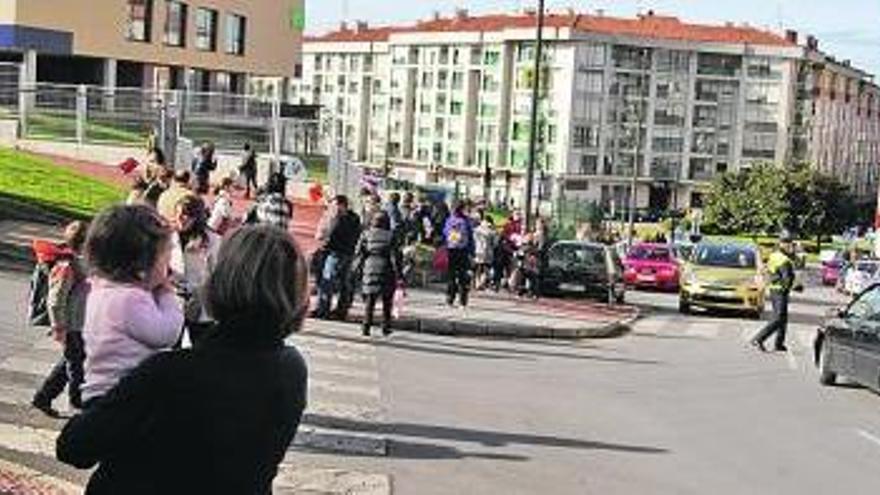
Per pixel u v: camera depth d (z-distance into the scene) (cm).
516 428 1252
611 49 13912
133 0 6266
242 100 4703
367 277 1867
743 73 14500
